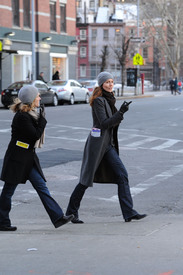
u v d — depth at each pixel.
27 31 78.62
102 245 10.66
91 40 184.88
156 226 12.68
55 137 32.84
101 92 13.28
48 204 12.93
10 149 12.79
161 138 33.22
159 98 85.06
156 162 24.08
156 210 15.60
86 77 181.00
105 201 16.95
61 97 64.88
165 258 9.45
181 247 10.25
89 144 13.34
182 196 17.39
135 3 127.75
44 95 60.25
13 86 58.47
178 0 122.88
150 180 19.97
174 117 47.50
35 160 12.94
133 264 9.12
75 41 90.44
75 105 65.31
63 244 10.95
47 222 14.31
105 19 191.50
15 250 10.55
